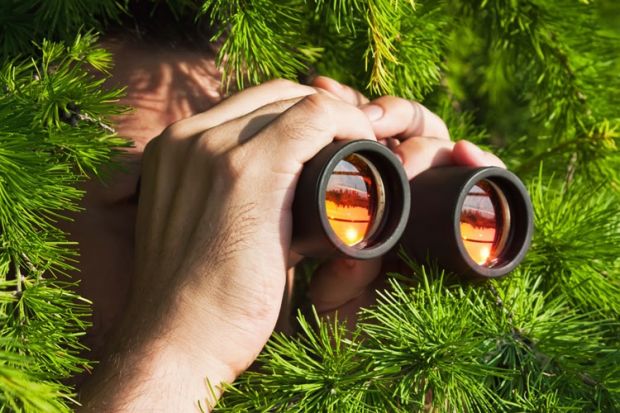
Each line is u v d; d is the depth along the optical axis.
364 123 0.64
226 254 0.62
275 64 0.72
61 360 0.60
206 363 0.63
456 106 0.99
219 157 0.63
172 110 0.71
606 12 1.00
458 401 0.64
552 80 0.84
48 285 0.63
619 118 0.83
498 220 0.68
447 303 0.66
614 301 0.73
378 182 0.64
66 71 0.66
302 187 0.62
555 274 0.74
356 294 0.72
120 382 0.62
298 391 0.63
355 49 0.79
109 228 0.69
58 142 0.63
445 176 0.67
